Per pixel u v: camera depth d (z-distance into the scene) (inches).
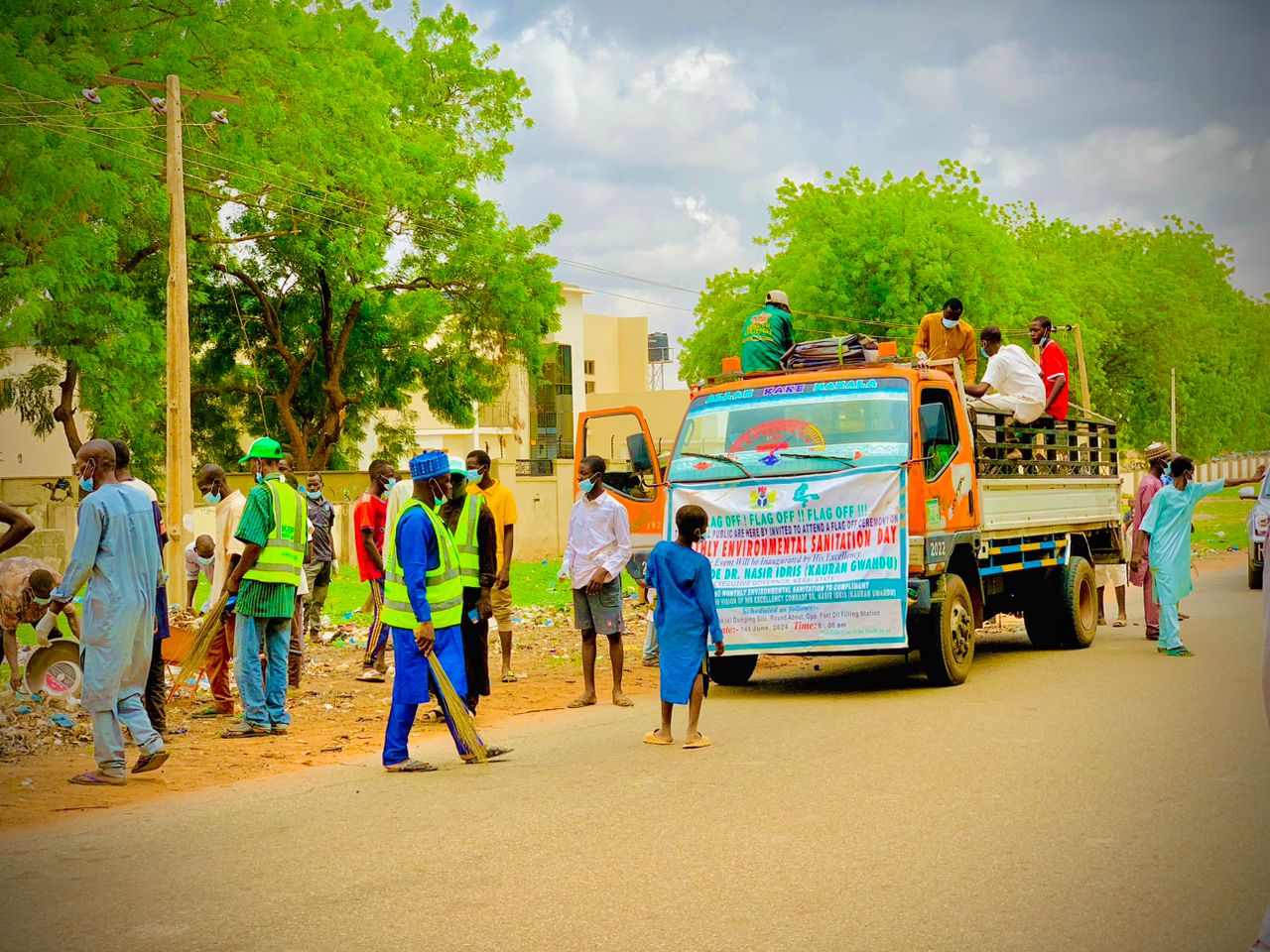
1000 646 620.1
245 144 1187.9
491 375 1558.8
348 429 1701.5
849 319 1552.7
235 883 232.4
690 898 217.5
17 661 430.9
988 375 560.7
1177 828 254.7
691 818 273.7
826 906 211.0
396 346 1544.0
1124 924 199.3
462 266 1450.5
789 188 1780.3
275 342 1497.3
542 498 1502.2
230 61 1195.3
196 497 1395.2
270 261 1454.2
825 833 257.8
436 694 358.9
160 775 331.9
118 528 323.6
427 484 347.6
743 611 452.8
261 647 409.1
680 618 362.3
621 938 198.4
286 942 199.2
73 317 1036.5
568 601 904.3
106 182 1012.5
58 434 1774.1
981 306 1625.2
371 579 522.3
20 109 984.3
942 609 458.6
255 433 1632.6
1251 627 629.6
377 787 317.1
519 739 389.1
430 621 339.9
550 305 1505.9
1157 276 2377.0
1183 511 534.0
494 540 420.8
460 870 238.2
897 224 1619.1
